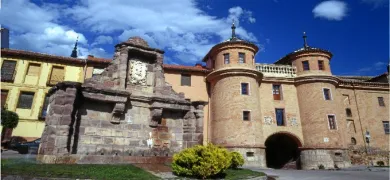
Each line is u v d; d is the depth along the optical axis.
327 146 28.19
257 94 29.25
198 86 31.30
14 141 25.09
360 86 34.59
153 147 16.50
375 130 33.31
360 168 26.53
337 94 33.59
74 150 14.05
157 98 16.73
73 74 28.89
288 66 32.75
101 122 15.35
